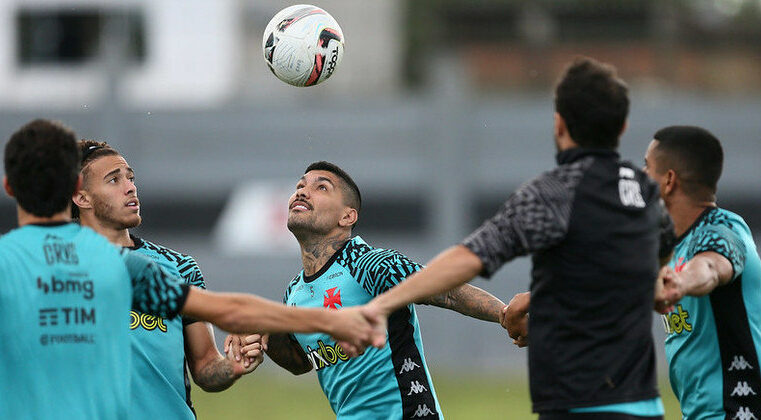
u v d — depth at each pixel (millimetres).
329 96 134375
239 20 140125
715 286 20391
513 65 139000
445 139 110750
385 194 113688
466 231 110438
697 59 135875
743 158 111062
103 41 127812
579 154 18219
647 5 136500
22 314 17844
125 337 18688
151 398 23344
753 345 21594
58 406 17797
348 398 24453
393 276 23469
